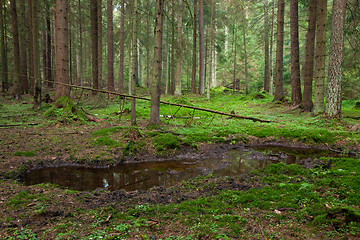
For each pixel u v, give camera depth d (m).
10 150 6.87
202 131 10.47
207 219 3.23
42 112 12.36
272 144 9.34
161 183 5.31
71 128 9.73
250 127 11.28
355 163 5.35
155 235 2.81
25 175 5.68
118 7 29.17
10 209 3.51
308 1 15.98
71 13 22.78
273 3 22.72
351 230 2.71
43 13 20.73
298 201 3.73
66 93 11.55
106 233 2.83
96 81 19.00
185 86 41.38
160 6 9.10
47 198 3.94
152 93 9.84
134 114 9.82
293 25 15.73
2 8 21.55
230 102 21.52
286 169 5.35
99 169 6.35
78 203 3.84
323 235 2.71
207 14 29.84
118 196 4.24
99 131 8.89
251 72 36.62
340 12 10.46
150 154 7.51
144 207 3.66
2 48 21.09
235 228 2.92
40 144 7.55
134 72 9.66
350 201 3.54
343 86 19.83
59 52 11.30
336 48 10.73
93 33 18.78
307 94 14.41
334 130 9.87
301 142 9.18
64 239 2.69
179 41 22.08
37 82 13.00
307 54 14.23
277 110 15.93
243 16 24.36
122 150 7.32
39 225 3.09
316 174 5.00
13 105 14.82
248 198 3.91
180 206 3.66
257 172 5.39
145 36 30.83
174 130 10.05
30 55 21.11
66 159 6.67
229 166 6.66
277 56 18.03
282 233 2.82
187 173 6.05
